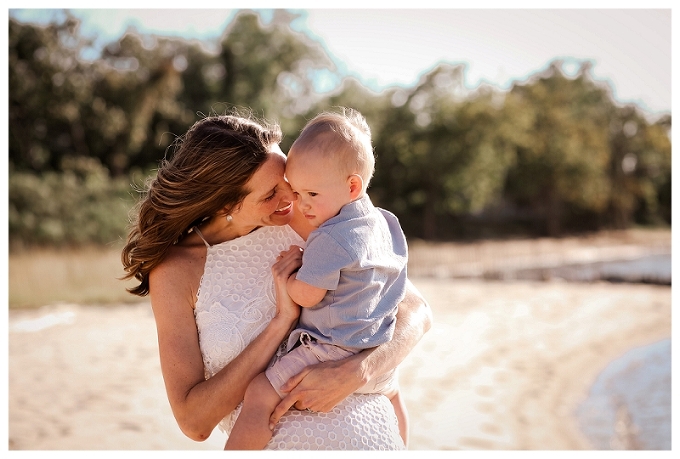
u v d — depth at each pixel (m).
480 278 21.64
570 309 15.38
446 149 38.81
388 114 39.94
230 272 2.00
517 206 46.03
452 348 10.91
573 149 42.50
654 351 11.09
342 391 1.83
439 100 39.62
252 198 1.95
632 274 23.59
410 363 9.82
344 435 1.89
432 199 40.00
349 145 1.93
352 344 1.87
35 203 22.14
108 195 23.86
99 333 11.16
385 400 2.04
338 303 1.87
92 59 29.30
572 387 8.72
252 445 1.81
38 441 6.07
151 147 31.00
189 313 1.96
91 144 29.36
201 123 1.99
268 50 34.44
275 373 1.86
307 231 2.16
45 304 13.45
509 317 14.13
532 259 30.33
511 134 40.12
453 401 7.92
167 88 30.42
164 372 1.91
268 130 2.02
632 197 46.91
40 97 27.53
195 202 1.91
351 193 1.95
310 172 1.92
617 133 46.78
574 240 41.25
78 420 6.79
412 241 37.03
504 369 9.62
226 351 1.93
